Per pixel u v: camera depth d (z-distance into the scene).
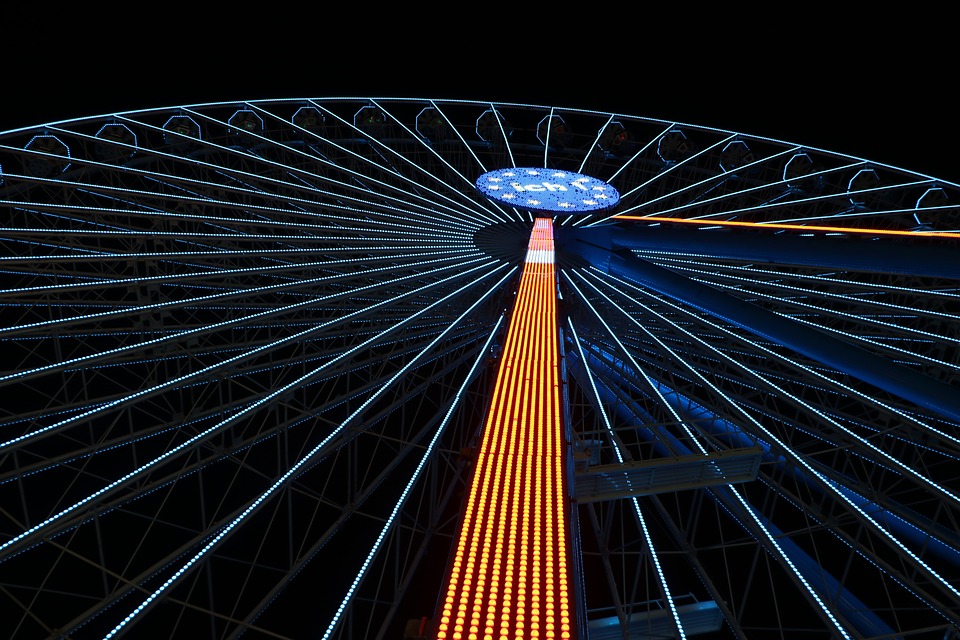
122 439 19.84
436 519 20.88
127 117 35.41
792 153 41.25
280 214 29.75
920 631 16.62
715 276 28.41
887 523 27.08
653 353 27.38
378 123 41.34
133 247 29.64
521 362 19.14
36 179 27.33
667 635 23.00
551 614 10.91
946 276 18.70
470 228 32.16
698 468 17.11
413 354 30.83
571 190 34.56
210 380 21.05
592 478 16.44
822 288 31.69
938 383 15.79
